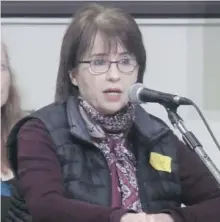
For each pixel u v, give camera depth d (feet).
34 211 13.11
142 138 15.29
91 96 14.62
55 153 14.14
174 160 15.43
